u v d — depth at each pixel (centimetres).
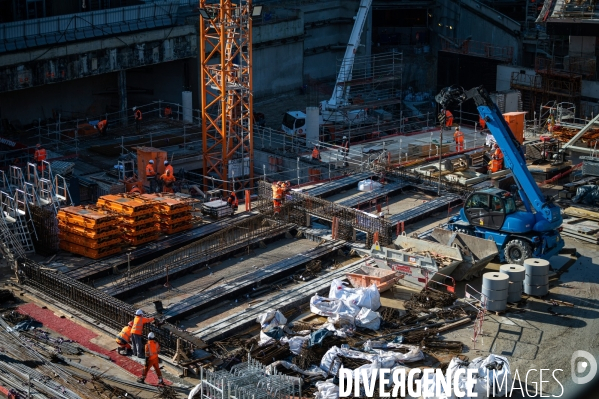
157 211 3700
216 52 6744
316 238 3722
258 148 5506
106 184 4559
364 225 3678
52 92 6438
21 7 6306
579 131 5203
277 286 3269
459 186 4462
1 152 4822
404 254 3266
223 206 3969
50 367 2569
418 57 8000
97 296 2927
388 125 6594
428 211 4122
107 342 2788
